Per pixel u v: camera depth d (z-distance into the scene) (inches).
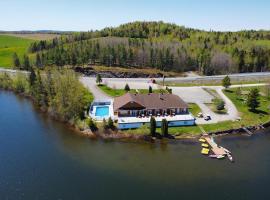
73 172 2768.2
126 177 2701.8
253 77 6545.3
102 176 2704.2
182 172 2802.7
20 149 3218.5
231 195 2450.8
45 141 3442.4
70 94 4060.0
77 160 2999.5
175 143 3447.3
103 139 3545.8
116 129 3683.6
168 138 3563.0
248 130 3848.4
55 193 2431.1
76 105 4050.2
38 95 4771.2
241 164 2979.8
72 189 2491.4
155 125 3565.5
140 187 2546.8
